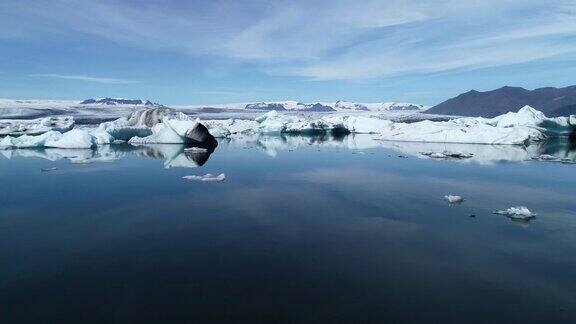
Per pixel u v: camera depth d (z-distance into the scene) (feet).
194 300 23.47
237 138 162.91
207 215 41.45
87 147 105.81
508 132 123.13
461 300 23.68
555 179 62.34
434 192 52.90
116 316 21.68
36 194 50.90
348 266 28.48
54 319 21.34
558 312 22.40
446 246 32.58
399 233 35.88
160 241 33.47
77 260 29.32
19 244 32.65
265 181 60.54
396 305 23.07
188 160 85.92
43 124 142.41
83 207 44.50
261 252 31.09
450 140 129.90
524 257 30.35
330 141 144.25
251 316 21.81
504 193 52.47
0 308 22.45
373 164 79.77
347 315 21.98
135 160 84.74
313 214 41.91
